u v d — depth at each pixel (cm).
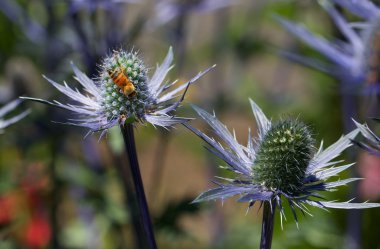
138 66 48
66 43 69
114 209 65
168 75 74
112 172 70
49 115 67
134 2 66
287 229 70
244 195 45
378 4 59
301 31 62
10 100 71
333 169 47
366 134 46
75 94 48
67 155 75
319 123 81
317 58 79
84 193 70
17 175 69
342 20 62
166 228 62
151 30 70
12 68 74
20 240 69
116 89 47
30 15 75
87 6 64
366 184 69
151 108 47
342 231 70
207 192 44
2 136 68
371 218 71
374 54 60
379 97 61
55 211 68
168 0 71
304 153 47
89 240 73
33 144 67
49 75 67
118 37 66
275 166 46
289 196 45
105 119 47
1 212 67
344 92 61
